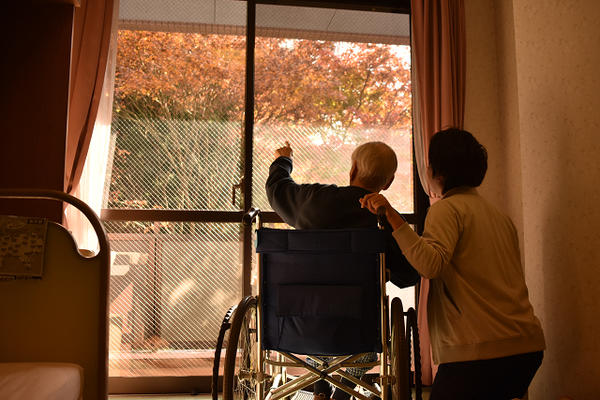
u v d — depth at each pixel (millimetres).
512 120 2830
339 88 2990
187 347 2789
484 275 1459
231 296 2832
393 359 1622
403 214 2953
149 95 2852
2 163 1967
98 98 2605
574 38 1849
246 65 2912
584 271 1812
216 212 2820
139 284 2781
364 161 1813
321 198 1781
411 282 1837
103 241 1723
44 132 1983
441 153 1602
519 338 1415
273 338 1693
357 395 1644
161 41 2881
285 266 1690
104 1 2678
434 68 2846
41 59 1997
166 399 2627
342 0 3014
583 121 1809
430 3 2928
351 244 1627
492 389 1406
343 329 1649
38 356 1698
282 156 2092
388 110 3010
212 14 2928
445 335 1479
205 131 2875
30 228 1711
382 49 3039
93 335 1719
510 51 2852
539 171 2086
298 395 2332
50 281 1713
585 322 1806
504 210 2918
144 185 2809
